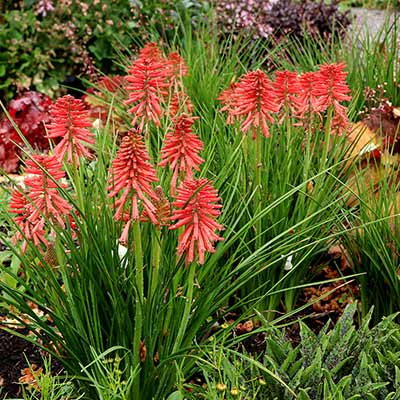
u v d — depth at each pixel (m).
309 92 1.31
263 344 1.33
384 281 1.34
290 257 1.38
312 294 1.47
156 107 1.15
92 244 1.04
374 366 1.10
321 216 1.36
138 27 2.52
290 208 1.42
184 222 0.97
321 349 1.13
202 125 1.56
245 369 1.10
